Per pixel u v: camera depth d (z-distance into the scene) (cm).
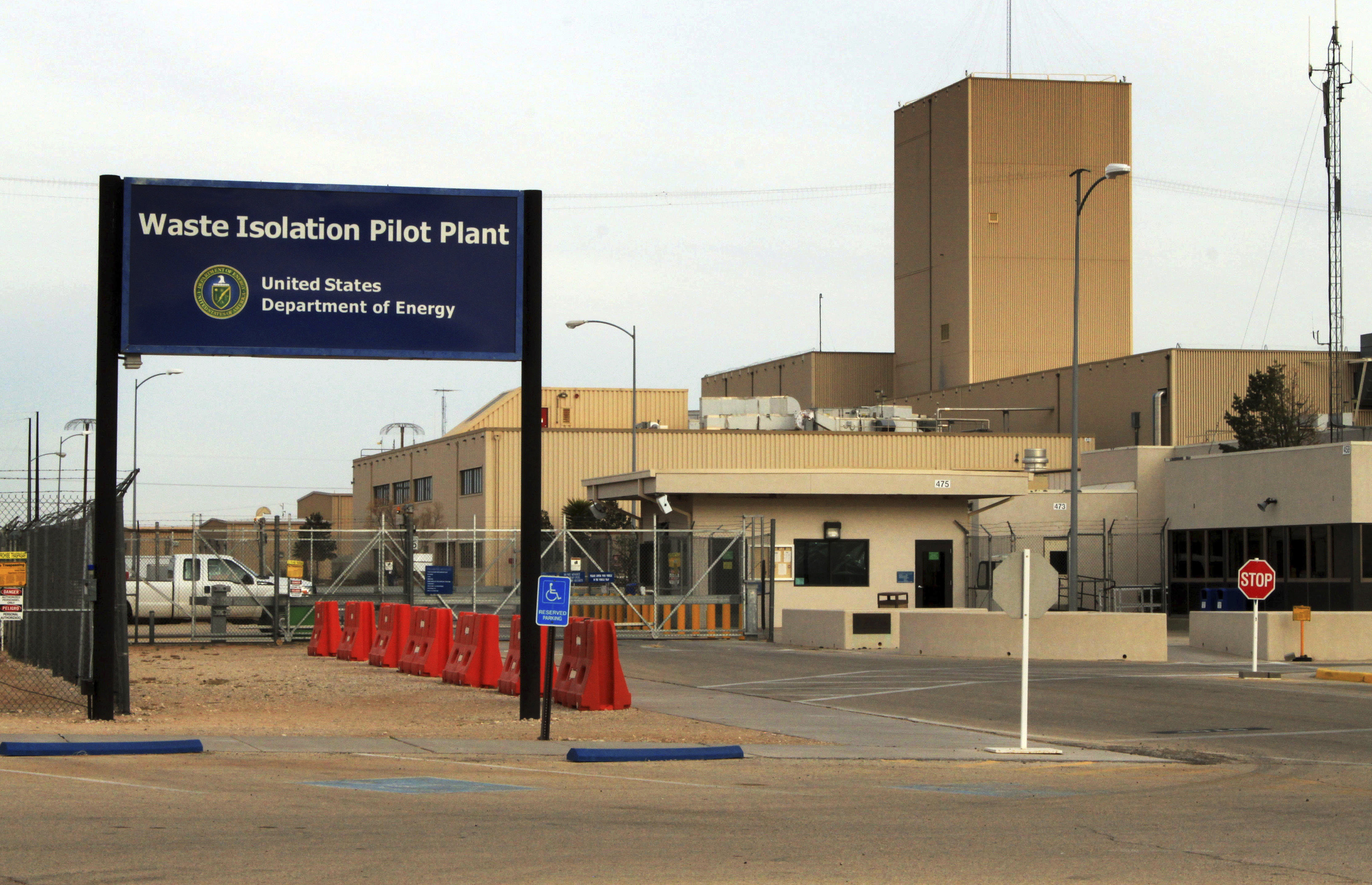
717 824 1091
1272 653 3238
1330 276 7625
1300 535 4344
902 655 3331
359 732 1697
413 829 1028
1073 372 3772
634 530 4097
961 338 8944
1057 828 1108
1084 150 9000
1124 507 5341
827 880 881
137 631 3419
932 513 4322
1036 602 1688
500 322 1811
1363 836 1095
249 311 1755
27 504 3011
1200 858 988
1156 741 1805
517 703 2055
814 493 4184
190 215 1744
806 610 3688
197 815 1065
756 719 1944
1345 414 6750
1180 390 7369
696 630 3972
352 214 1778
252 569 4841
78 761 1375
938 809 1205
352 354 1773
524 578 1853
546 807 1157
